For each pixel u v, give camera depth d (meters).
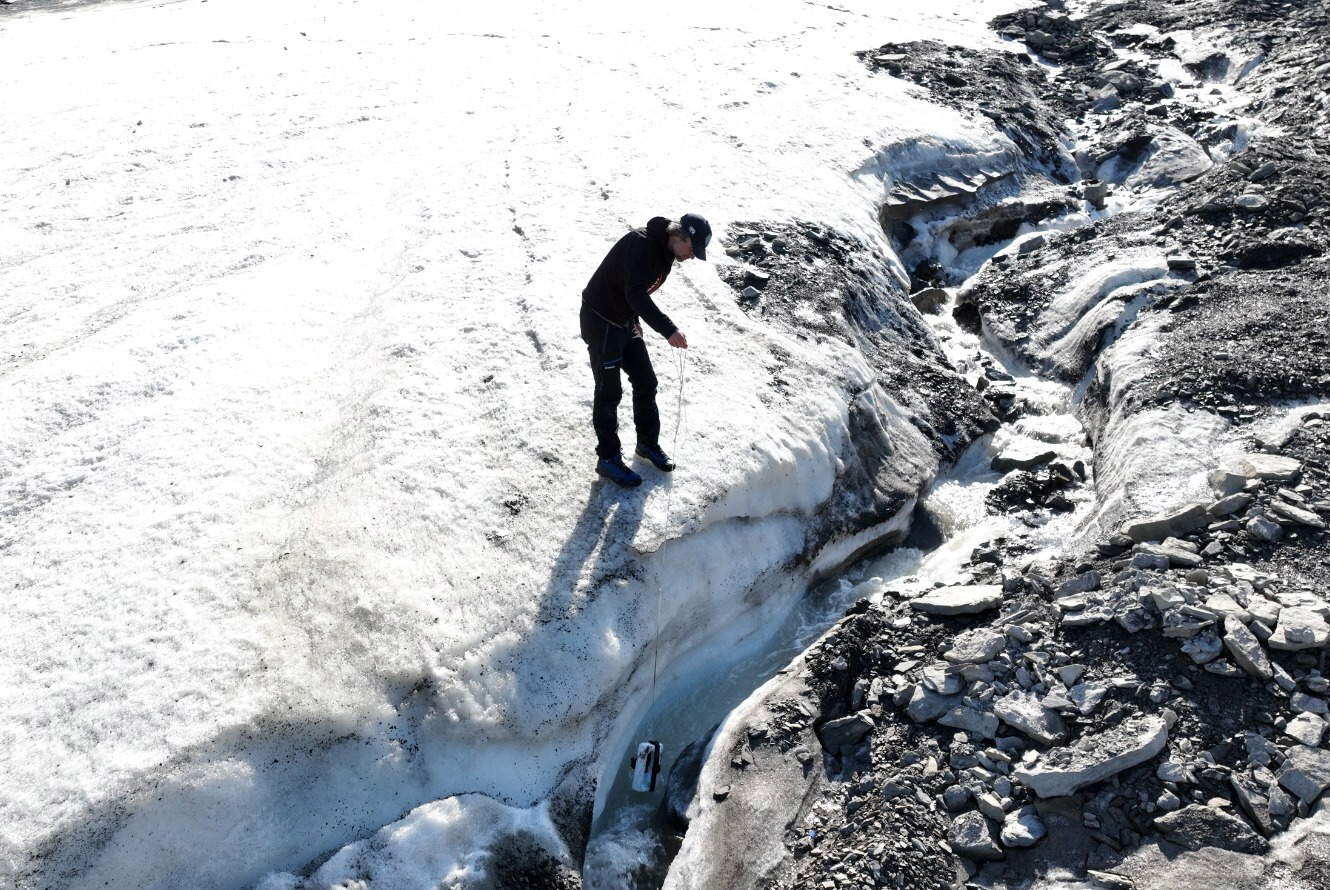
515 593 5.34
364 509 5.73
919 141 11.30
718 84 12.24
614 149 10.21
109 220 8.91
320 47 13.27
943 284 10.42
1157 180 11.85
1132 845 4.37
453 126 10.80
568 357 6.95
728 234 8.87
